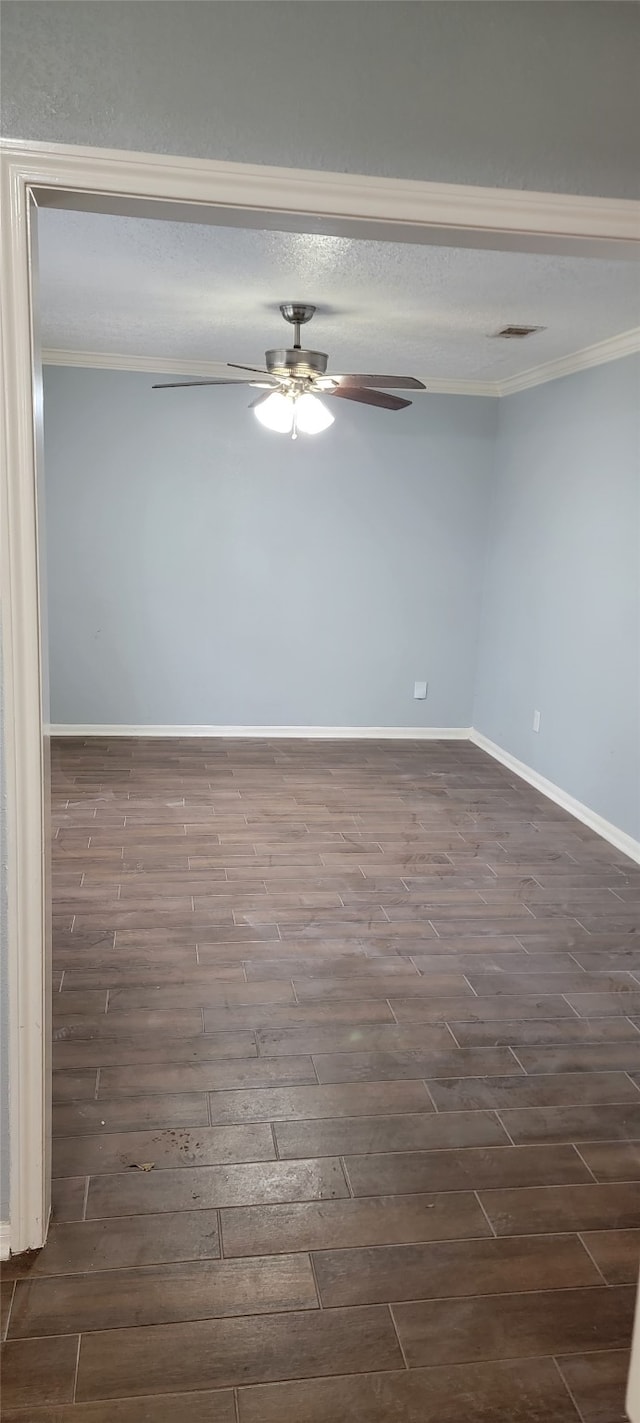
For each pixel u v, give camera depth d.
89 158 1.60
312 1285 1.96
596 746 4.82
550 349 4.79
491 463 6.19
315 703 6.38
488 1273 2.02
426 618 6.36
